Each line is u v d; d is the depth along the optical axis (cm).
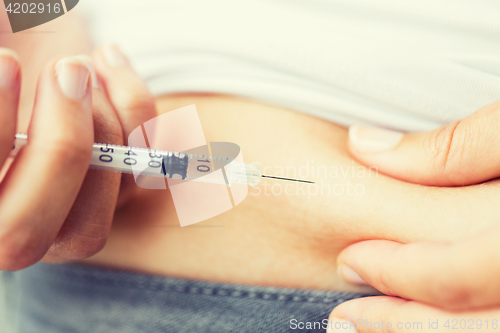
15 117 21
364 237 22
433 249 20
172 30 23
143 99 22
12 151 21
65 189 21
